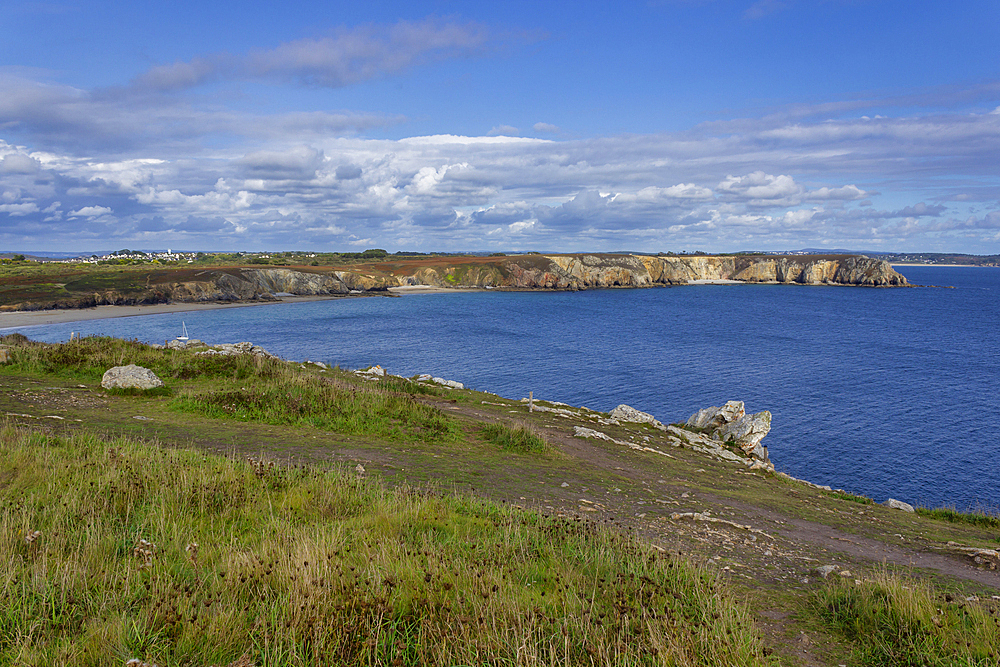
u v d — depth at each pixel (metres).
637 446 17.89
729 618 4.97
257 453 11.27
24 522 5.76
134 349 21.39
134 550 5.56
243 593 4.75
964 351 65.75
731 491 13.95
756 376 49.38
